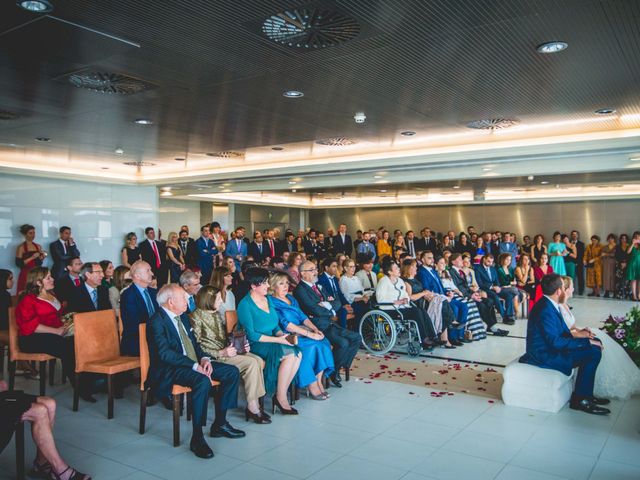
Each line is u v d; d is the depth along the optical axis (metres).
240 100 6.17
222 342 4.83
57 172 11.39
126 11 3.74
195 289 5.64
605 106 6.39
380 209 20.06
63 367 5.46
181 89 5.70
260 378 4.69
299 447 4.12
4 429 3.15
